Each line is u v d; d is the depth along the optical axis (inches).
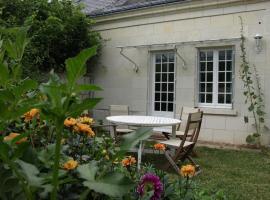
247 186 199.8
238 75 353.1
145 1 450.0
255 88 343.6
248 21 346.9
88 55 36.9
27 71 270.2
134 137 47.8
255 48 343.3
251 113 345.1
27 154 48.7
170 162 215.0
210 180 209.9
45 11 394.0
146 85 418.0
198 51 380.8
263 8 338.6
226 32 359.6
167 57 409.4
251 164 257.4
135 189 66.6
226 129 358.3
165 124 226.2
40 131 62.3
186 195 88.6
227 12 358.0
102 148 74.0
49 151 52.0
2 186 43.4
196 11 377.1
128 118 254.7
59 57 414.6
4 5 335.3
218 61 371.2
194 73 380.5
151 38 412.5
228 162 263.3
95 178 46.6
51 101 40.5
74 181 48.9
